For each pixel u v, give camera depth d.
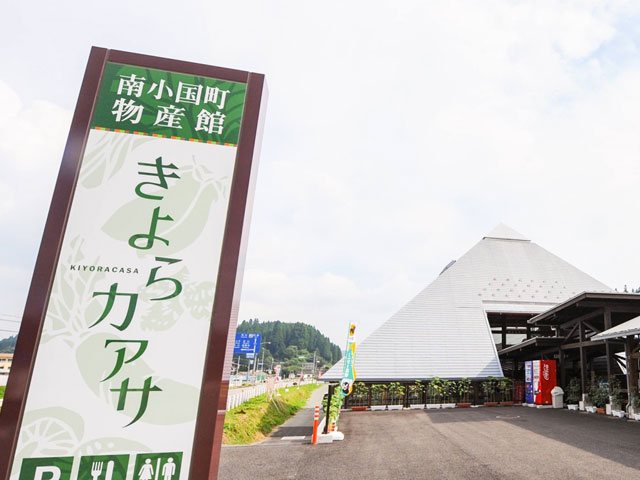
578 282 28.45
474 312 25.06
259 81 3.72
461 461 7.81
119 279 3.01
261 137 3.74
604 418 12.99
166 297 3.04
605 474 6.60
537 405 17.59
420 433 11.35
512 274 27.94
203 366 2.95
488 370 21.61
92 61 3.48
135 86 3.47
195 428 2.84
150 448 2.77
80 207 3.10
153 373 2.89
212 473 2.81
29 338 2.80
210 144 3.43
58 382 2.77
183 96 3.52
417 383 20.20
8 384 2.71
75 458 2.69
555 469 6.99
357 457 8.59
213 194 3.32
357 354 21.80
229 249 3.21
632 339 13.06
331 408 12.31
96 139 3.27
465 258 28.62
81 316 2.90
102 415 2.77
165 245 3.13
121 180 3.21
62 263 2.97
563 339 17.92
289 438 12.31
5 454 2.61
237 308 3.25
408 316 24.17
